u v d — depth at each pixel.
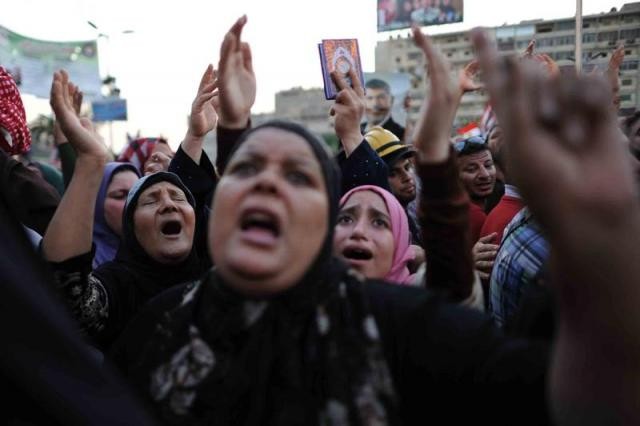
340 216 1.94
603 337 0.78
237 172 1.16
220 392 1.05
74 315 1.71
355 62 2.59
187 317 1.17
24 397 0.78
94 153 1.65
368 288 1.18
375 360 1.06
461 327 1.10
